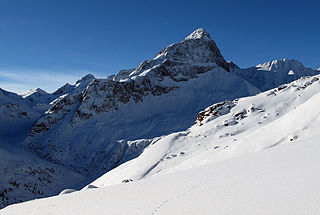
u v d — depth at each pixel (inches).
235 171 396.5
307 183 266.7
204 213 243.0
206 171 459.5
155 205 294.8
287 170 336.8
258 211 223.6
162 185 398.6
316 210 203.8
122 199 353.4
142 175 2030.0
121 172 2566.4
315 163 344.2
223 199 269.6
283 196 245.1
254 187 290.5
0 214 410.6
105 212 307.0
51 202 420.2
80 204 368.2
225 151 1487.5
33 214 363.6
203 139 2421.3
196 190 323.0
